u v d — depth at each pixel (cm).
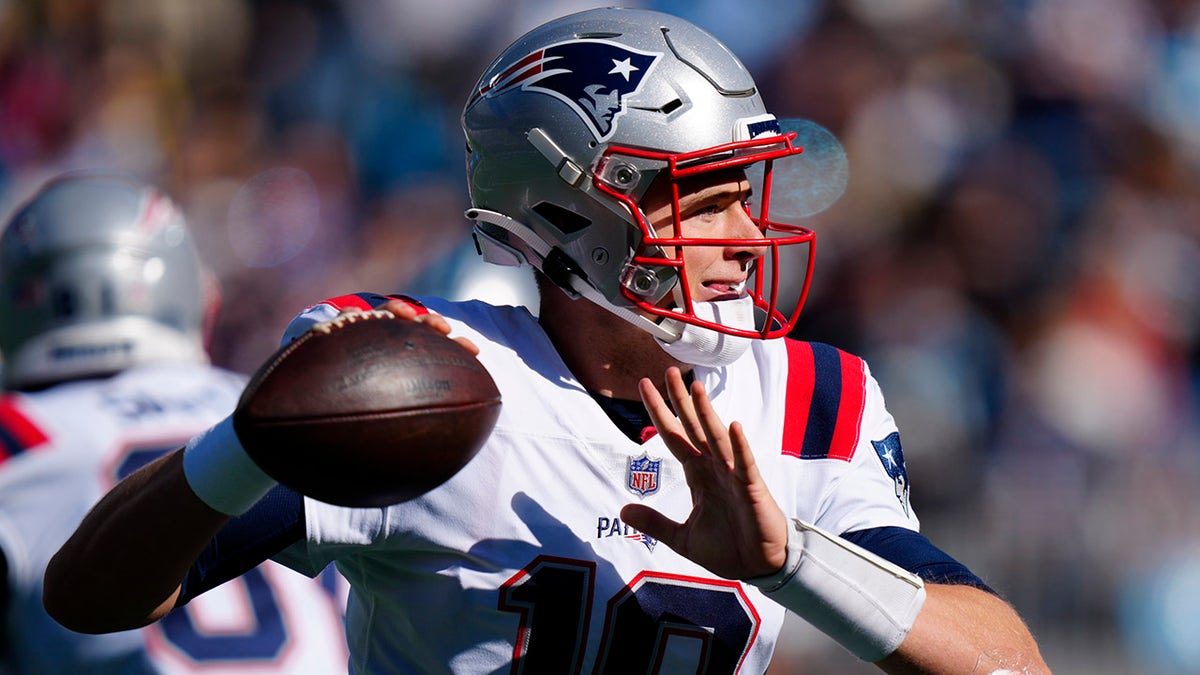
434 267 2366
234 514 719
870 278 2597
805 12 3073
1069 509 2242
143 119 3450
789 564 725
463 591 783
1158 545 2205
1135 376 2522
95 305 1212
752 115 832
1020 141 2938
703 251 822
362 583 817
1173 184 2928
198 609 1115
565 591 786
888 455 865
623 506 776
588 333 843
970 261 2650
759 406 850
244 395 694
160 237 1251
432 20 3341
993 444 2395
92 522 740
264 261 2991
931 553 808
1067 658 2158
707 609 805
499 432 797
